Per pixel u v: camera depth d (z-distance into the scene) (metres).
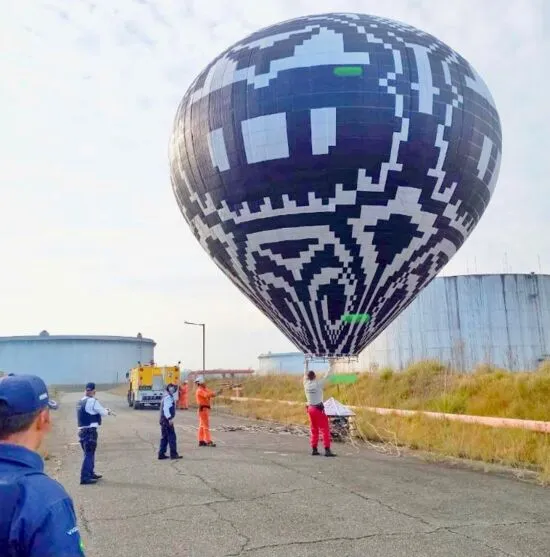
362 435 16.72
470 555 6.18
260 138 20.31
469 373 21.67
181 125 23.12
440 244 21.62
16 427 2.33
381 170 19.88
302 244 20.86
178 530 7.43
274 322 23.64
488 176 21.91
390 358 36.16
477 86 21.52
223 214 22.00
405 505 8.59
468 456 13.22
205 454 14.59
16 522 2.11
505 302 35.03
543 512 8.11
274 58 20.75
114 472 12.12
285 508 8.50
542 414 15.15
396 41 20.78
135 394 38.66
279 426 22.56
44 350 91.50
